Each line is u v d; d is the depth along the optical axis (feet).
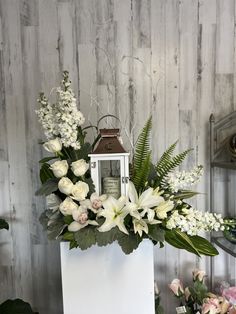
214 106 5.46
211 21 5.35
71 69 5.31
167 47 5.34
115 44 5.30
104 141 3.72
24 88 5.32
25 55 5.28
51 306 5.58
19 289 5.57
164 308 5.61
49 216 3.81
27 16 5.24
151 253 3.62
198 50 5.37
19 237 5.51
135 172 3.78
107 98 5.36
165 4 5.28
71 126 3.70
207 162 5.50
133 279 3.64
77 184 3.49
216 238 5.33
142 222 3.39
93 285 3.63
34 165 5.43
